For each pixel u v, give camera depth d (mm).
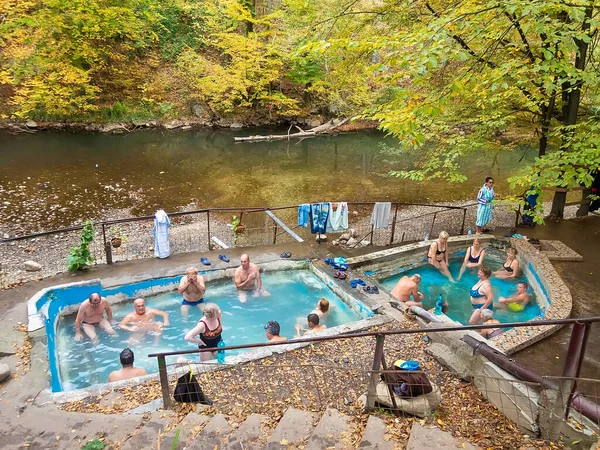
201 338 6859
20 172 16891
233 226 11102
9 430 4621
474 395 5016
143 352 7207
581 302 8023
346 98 27562
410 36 5293
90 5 20672
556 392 4000
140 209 14188
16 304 7484
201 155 21109
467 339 5375
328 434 4027
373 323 7234
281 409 4953
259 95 26219
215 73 24828
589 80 6332
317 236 11250
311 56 22453
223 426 4367
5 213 13172
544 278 8758
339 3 11688
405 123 5449
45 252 10703
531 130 12805
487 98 10023
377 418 4137
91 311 7539
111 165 18609
